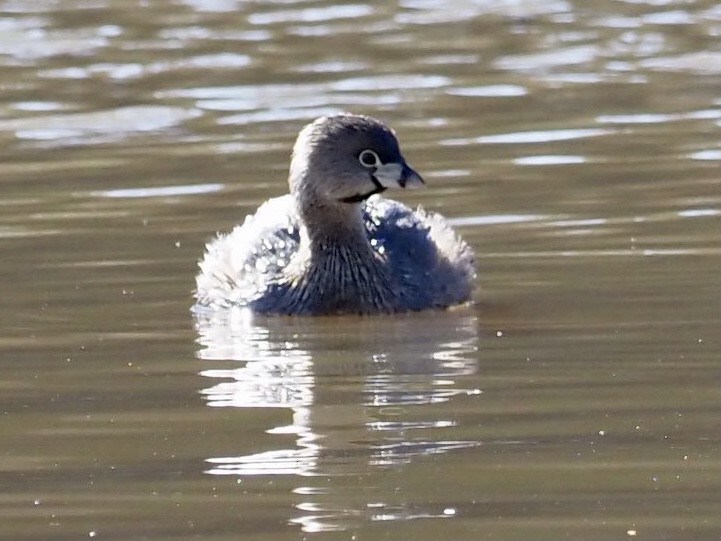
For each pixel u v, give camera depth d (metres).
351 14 31.27
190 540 9.23
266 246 15.73
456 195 18.91
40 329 14.19
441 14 31.11
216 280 15.51
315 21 30.61
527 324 14.05
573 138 21.78
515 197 18.70
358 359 13.20
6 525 9.53
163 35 29.55
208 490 10.01
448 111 23.64
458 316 14.61
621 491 9.80
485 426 11.16
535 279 15.52
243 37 29.19
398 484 10.05
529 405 11.64
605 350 13.07
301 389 12.26
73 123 23.52
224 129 22.88
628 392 11.88
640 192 18.69
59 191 19.66
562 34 29.05
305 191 15.41
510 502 9.68
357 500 9.77
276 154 21.25
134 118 23.69
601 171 19.84
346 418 11.45
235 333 14.23
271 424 11.34
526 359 12.94
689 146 21.00
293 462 10.50
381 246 15.58
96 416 11.64
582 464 10.31
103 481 10.23
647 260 15.91
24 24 30.58
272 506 9.72
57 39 29.27
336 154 15.39
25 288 15.56
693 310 14.13
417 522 9.41
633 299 14.61
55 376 12.74
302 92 25.05
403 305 15.08
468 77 25.88
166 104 24.47
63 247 17.09
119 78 26.23
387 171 15.42
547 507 9.59
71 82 26.09
